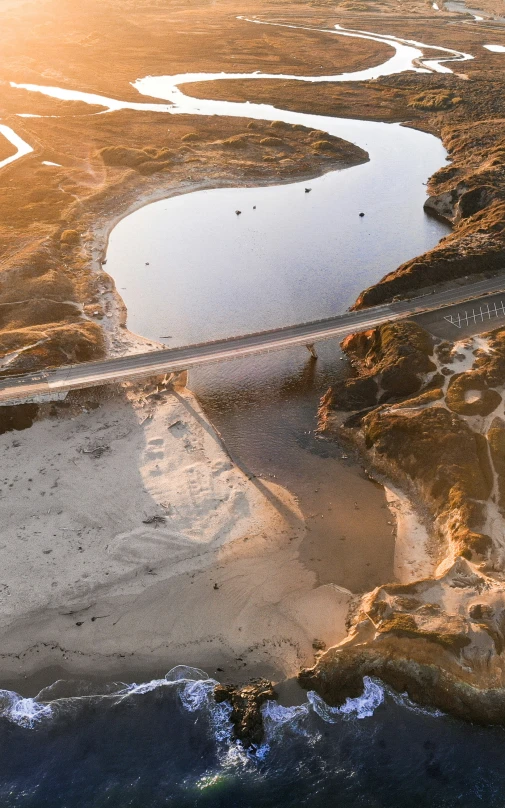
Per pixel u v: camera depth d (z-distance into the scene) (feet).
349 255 442.09
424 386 290.35
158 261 438.81
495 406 271.49
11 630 206.59
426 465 251.60
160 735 183.73
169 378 313.53
